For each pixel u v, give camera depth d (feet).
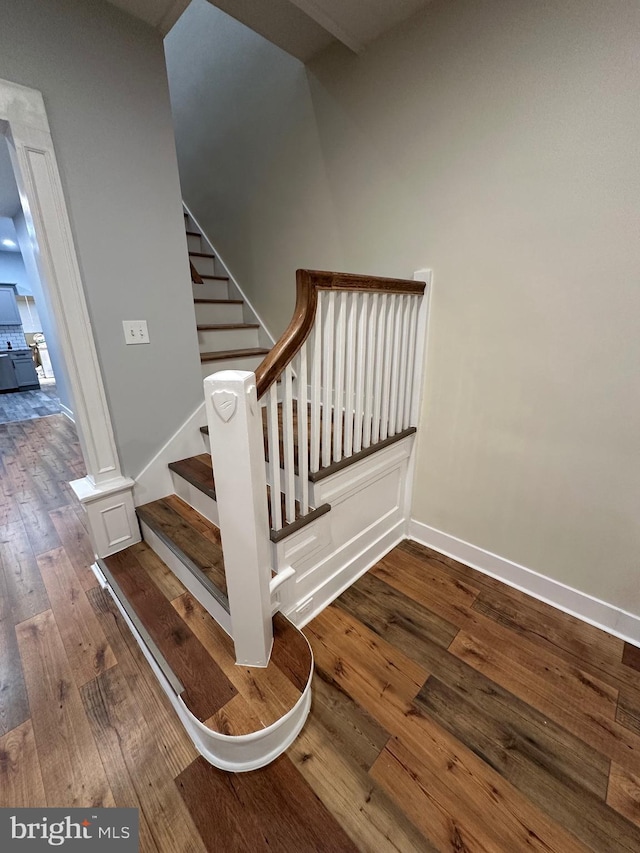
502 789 3.26
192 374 6.30
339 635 4.83
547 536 5.20
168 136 5.30
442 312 5.45
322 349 4.73
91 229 4.79
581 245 4.11
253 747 3.30
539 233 4.35
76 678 4.27
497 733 3.70
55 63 4.19
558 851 2.88
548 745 3.60
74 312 4.87
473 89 4.45
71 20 4.23
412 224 5.44
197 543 5.06
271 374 3.51
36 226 4.38
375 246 5.98
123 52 4.68
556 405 4.72
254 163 7.57
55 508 8.29
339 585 5.53
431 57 4.69
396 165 5.39
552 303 4.45
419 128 5.02
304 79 6.18
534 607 5.28
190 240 9.63
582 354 4.38
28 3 3.92
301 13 5.13
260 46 6.68
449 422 5.82
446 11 4.44
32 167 4.19
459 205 4.90
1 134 4.35
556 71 3.86
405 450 6.28
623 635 4.78
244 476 3.08
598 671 4.34
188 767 3.43
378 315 5.01
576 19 3.64
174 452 6.28
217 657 3.96
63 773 3.39
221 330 7.98
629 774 3.37
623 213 3.79
